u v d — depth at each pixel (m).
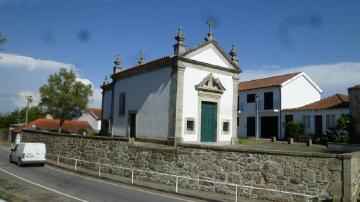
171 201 13.09
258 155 14.09
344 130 28.39
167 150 17.59
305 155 12.78
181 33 22.48
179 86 22.20
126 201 12.71
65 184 16.72
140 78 26.14
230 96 25.77
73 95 45.28
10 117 80.12
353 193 11.74
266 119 39.50
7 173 20.61
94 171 21.66
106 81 35.03
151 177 18.20
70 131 54.06
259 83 41.81
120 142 20.72
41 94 44.81
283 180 13.25
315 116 34.25
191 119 22.77
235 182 14.62
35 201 11.41
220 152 15.34
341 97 34.53
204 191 15.49
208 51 24.28
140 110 25.69
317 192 12.34
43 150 25.22
